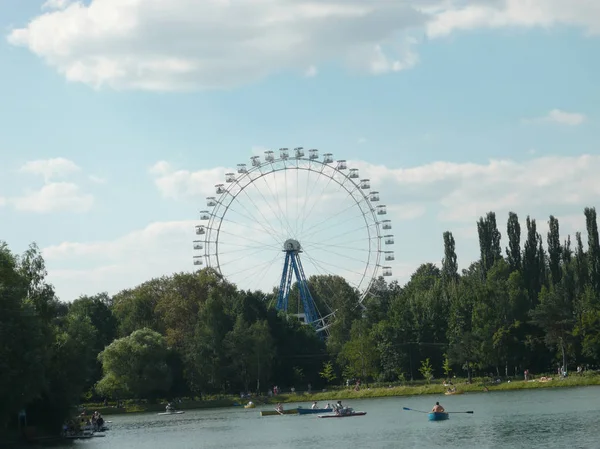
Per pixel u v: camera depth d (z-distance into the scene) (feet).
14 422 444.14
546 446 335.06
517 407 503.61
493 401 565.12
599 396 544.62
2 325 374.63
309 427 474.90
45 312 456.86
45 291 463.01
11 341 378.73
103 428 508.53
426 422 458.50
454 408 529.86
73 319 497.87
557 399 542.57
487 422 432.66
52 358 453.58
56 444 428.56
